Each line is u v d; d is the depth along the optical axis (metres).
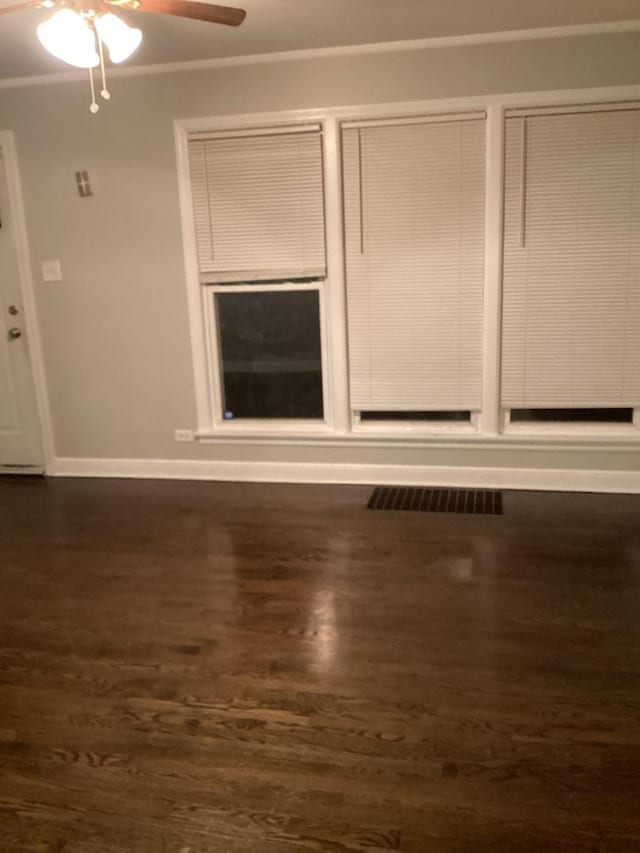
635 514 3.67
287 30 3.40
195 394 4.32
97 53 2.43
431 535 3.48
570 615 2.71
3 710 2.27
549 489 4.04
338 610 2.80
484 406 4.00
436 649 2.52
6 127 4.14
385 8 3.13
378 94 3.73
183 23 3.23
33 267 4.31
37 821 1.83
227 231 4.05
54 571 3.24
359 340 4.06
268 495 4.12
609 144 3.59
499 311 3.87
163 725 2.18
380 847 1.72
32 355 4.43
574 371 3.88
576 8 3.21
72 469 4.58
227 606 2.87
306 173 3.89
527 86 3.59
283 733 2.12
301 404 4.30
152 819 1.82
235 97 3.88
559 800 1.84
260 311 4.21
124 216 4.14
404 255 3.90
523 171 3.68
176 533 3.62
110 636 2.68
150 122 3.99
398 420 4.21
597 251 3.71
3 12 2.42
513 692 2.27
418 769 1.96
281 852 1.71
